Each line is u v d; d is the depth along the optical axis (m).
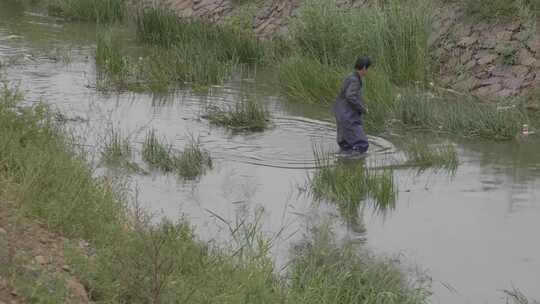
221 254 7.59
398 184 11.05
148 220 8.02
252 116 13.86
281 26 21.12
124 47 20.39
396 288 7.48
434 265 8.40
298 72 16.38
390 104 14.77
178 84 16.94
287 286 7.39
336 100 12.62
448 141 13.35
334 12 18.59
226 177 11.01
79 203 7.67
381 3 19.14
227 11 23.09
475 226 9.54
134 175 10.77
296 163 11.82
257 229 9.07
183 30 20.62
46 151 8.86
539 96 15.30
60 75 16.80
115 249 6.84
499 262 8.55
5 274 6.07
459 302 7.61
